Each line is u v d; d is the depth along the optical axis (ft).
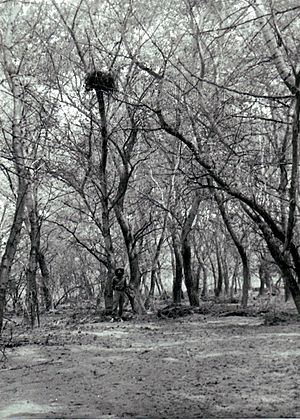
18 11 56.18
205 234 126.31
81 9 64.85
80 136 75.00
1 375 31.32
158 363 31.76
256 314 60.23
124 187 67.46
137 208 91.45
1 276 46.34
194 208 76.64
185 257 77.05
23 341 44.16
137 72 64.80
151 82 61.05
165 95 59.41
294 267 44.04
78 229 102.01
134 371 29.91
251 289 159.63
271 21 38.96
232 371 27.96
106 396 24.64
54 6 64.69
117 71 63.82
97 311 72.84
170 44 64.28
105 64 66.13
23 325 60.70
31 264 61.16
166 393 24.39
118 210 69.56
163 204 80.59
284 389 23.59
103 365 32.37
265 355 31.50
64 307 104.27
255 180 47.57
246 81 52.11
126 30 62.59
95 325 55.72
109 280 63.72
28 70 62.23
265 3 40.47
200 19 53.11
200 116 57.11
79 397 24.79
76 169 69.87
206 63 58.59
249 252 105.91
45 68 66.95
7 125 65.72
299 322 46.83
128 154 68.80
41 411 22.76
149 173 84.28
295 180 36.29
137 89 66.95
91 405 23.21
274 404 21.43
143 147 82.89
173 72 63.52
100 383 27.50
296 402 21.50
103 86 57.00
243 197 41.65
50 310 89.45
